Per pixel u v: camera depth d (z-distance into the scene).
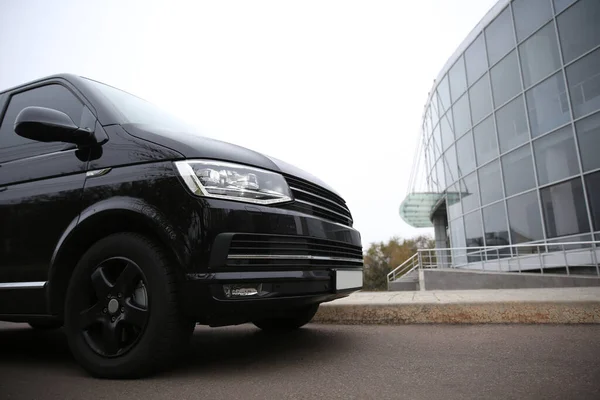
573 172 11.36
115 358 2.12
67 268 2.43
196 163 2.16
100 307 2.20
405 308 3.85
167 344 2.04
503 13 14.35
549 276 10.56
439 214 24.06
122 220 2.25
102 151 2.41
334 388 1.91
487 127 15.14
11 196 2.62
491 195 14.84
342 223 2.92
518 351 2.54
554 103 12.11
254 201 2.21
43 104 2.86
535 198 12.66
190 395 1.84
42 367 2.50
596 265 9.87
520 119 13.42
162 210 2.12
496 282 11.77
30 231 2.50
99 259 2.24
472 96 16.16
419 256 16.66
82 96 2.71
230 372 2.23
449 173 18.31
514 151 13.64
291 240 2.29
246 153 2.44
